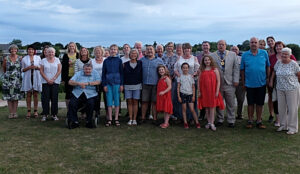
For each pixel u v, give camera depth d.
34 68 7.14
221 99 6.24
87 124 6.27
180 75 6.53
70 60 6.94
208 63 6.21
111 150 4.62
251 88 6.18
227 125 6.62
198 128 6.30
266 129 6.20
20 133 5.68
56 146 4.82
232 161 4.14
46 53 6.95
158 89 6.37
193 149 4.71
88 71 6.30
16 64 7.19
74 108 6.17
